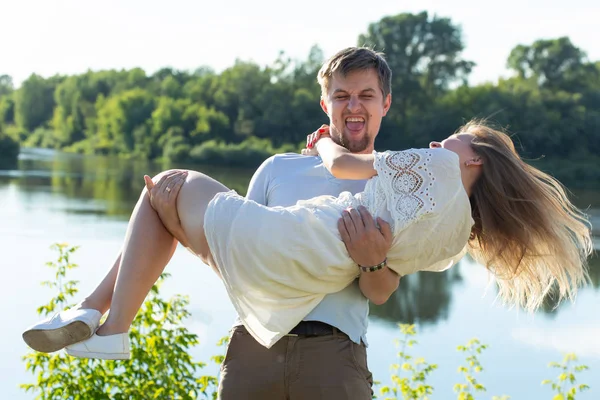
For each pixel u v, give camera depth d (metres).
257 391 2.70
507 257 2.88
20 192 29.95
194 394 5.41
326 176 2.95
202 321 8.62
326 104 3.16
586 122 46.38
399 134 49.88
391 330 11.66
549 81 57.59
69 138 77.06
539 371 9.12
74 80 82.56
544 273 2.96
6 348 8.24
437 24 55.41
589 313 12.57
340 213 2.65
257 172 3.09
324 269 2.59
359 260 2.61
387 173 2.68
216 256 2.67
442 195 2.64
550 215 2.84
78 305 2.91
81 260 14.73
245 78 59.34
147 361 5.38
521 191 2.81
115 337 2.78
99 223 21.62
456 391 5.90
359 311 2.75
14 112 91.06
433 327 12.03
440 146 2.86
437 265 2.93
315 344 2.65
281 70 60.91
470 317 12.78
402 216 2.61
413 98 52.50
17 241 17.45
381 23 55.72
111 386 5.39
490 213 2.83
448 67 55.50
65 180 36.81
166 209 2.83
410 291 15.77
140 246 2.83
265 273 2.59
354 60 3.04
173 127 59.41
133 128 62.66
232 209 2.65
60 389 5.23
